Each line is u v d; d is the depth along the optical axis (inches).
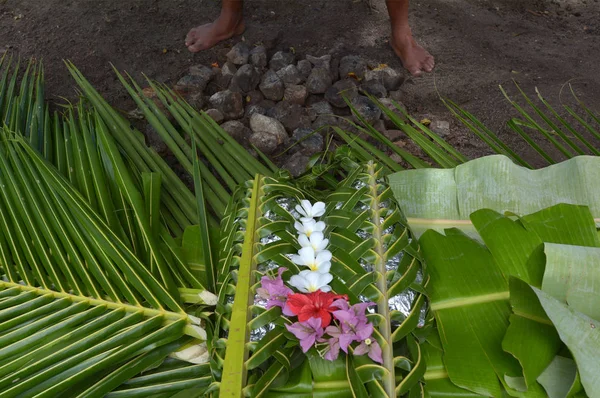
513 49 98.0
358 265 37.6
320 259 36.4
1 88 66.4
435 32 100.3
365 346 32.9
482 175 47.6
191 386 35.9
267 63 87.1
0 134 54.9
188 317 37.8
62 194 43.1
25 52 89.4
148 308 39.2
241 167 58.5
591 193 46.4
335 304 33.3
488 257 41.6
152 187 49.3
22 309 39.8
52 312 40.0
